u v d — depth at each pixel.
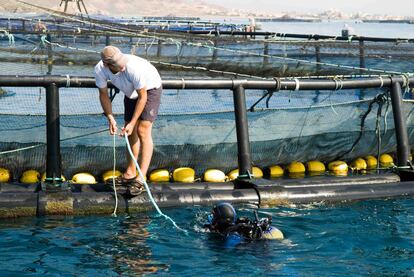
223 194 9.93
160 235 8.45
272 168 12.65
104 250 7.86
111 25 21.20
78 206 9.25
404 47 20.17
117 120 11.35
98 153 11.35
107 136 11.30
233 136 12.01
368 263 7.56
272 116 12.20
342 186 10.48
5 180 11.04
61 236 8.34
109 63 8.83
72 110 13.32
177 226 8.84
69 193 9.37
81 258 7.58
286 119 12.30
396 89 11.59
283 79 11.05
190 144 11.80
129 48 20.69
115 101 14.40
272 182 10.34
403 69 19.84
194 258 7.62
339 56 20.03
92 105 14.02
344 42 20.47
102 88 9.22
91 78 9.97
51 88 9.80
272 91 11.17
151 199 9.36
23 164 11.18
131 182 9.62
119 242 8.15
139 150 9.73
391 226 8.98
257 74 20.23
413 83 11.73
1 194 9.17
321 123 12.60
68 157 11.23
